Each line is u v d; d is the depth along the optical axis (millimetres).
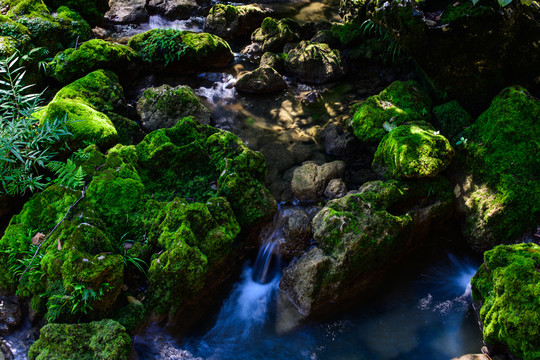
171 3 8156
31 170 4465
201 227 3938
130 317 3637
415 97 5227
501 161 4434
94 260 3391
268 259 4461
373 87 6242
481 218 4410
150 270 3705
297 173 4793
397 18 4613
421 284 4387
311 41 6918
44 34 6090
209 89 6262
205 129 4945
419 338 3914
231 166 4477
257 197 4395
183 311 3900
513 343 3359
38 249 3697
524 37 4629
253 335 3953
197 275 3736
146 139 4676
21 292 3652
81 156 4379
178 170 4617
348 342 3889
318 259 4000
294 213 4453
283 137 5445
